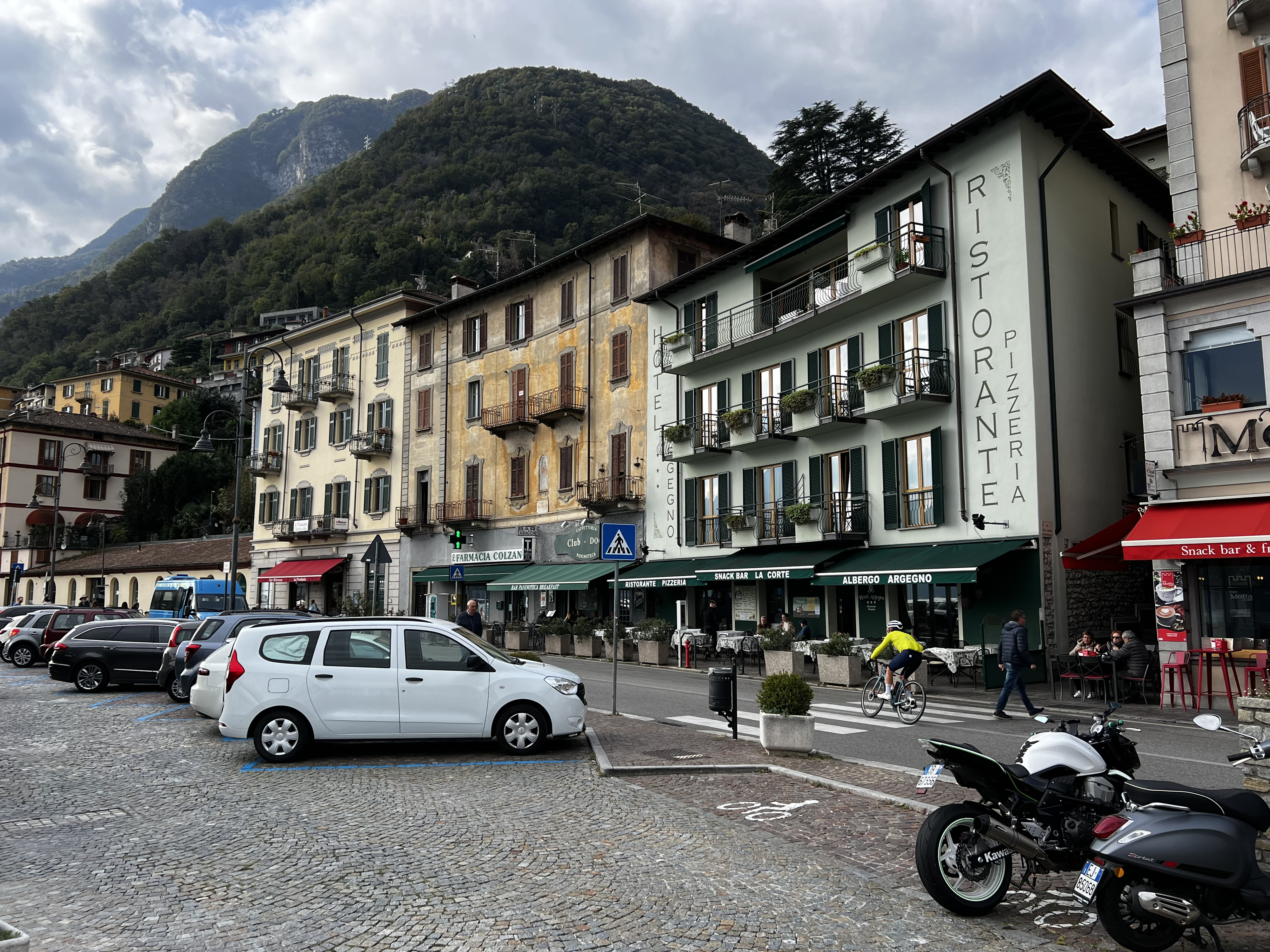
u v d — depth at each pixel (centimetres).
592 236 10312
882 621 2375
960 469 2173
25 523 6744
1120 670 1698
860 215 2531
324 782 929
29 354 13012
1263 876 486
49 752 1125
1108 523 2158
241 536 6122
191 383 10138
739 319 2909
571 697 1099
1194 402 1692
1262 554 1481
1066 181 2219
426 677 1064
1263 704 552
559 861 640
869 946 490
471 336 4128
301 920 525
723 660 2545
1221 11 1791
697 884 588
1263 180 1712
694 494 3014
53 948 484
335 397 4741
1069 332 2145
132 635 1894
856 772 971
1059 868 551
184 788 907
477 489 3991
